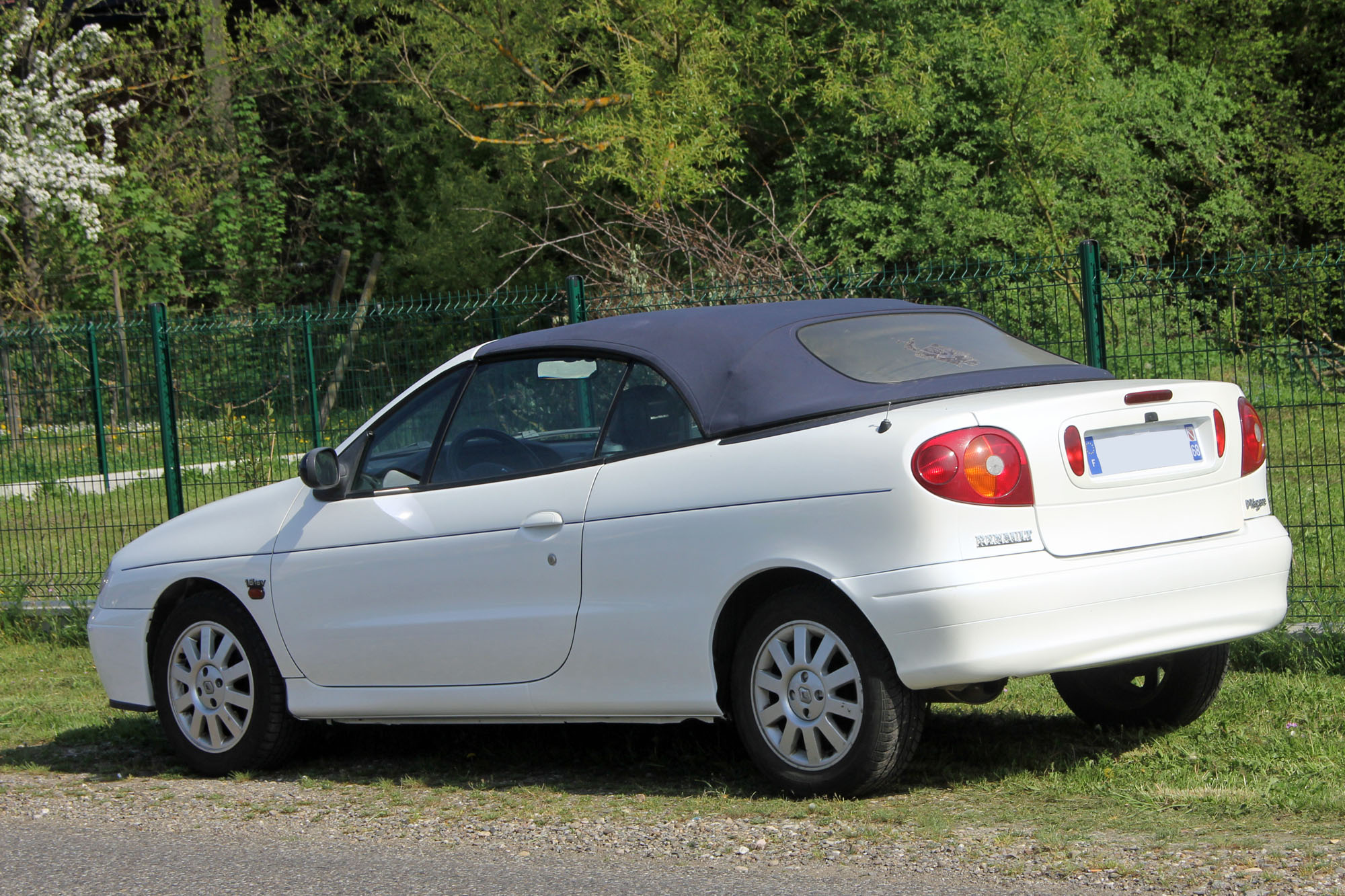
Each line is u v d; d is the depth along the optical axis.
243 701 17.84
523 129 72.38
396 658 16.75
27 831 15.55
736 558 14.20
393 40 78.12
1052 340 22.28
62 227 82.25
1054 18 64.06
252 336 29.78
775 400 14.59
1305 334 20.80
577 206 71.62
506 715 16.16
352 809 15.75
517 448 16.41
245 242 94.81
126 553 19.41
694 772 16.50
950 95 64.69
